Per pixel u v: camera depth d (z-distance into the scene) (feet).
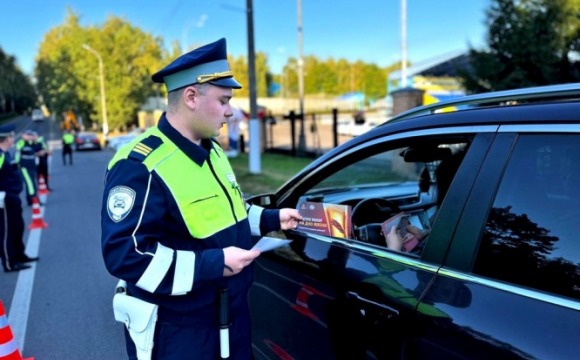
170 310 4.71
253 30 38.04
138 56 134.62
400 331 4.61
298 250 6.43
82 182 41.14
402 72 56.03
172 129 4.68
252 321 7.38
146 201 4.35
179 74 4.63
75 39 131.54
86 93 132.16
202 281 4.42
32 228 22.34
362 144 6.08
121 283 5.16
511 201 4.21
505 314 3.86
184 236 4.65
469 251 4.35
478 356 3.87
